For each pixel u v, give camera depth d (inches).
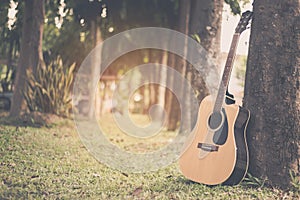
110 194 221.8
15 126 422.3
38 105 470.3
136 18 597.3
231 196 211.5
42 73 476.7
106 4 569.3
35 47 477.7
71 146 356.2
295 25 217.8
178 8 547.8
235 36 234.5
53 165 280.8
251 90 225.9
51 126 448.8
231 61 231.6
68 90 487.8
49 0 524.7
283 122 219.1
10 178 242.5
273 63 220.4
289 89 218.2
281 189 218.8
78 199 211.9
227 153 220.8
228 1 419.5
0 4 499.5
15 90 473.7
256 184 221.0
